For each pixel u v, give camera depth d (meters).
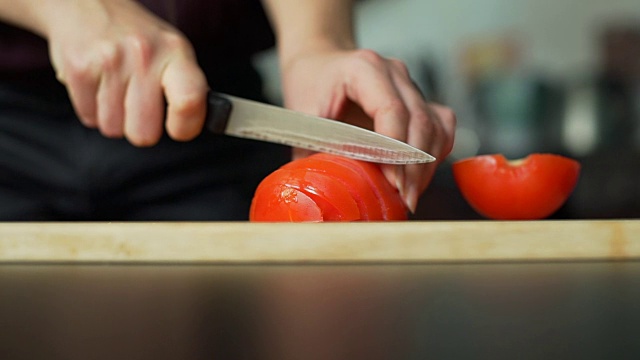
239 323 0.51
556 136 2.08
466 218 1.67
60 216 1.17
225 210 1.19
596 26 2.13
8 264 0.69
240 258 0.68
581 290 0.58
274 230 0.67
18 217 1.13
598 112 2.07
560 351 0.48
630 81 2.11
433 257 0.67
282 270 0.65
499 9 2.12
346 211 0.74
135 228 0.68
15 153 1.12
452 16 2.12
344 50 0.98
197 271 0.65
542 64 2.14
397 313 0.54
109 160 1.12
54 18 0.89
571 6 2.12
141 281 0.62
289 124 0.83
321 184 0.75
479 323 0.51
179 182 1.16
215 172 1.18
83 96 0.89
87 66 0.86
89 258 0.69
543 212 0.89
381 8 2.13
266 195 0.77
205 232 0.68
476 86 2.13
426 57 2.15
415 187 0.83
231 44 1.19
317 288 0.59
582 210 1.92
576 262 0.67
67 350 0.48
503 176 0.87
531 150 2.07
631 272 0.63
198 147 1.15
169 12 1.11
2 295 0.59
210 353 0.48
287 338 0.50
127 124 0.89
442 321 0.52
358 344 0.48
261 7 1.15
